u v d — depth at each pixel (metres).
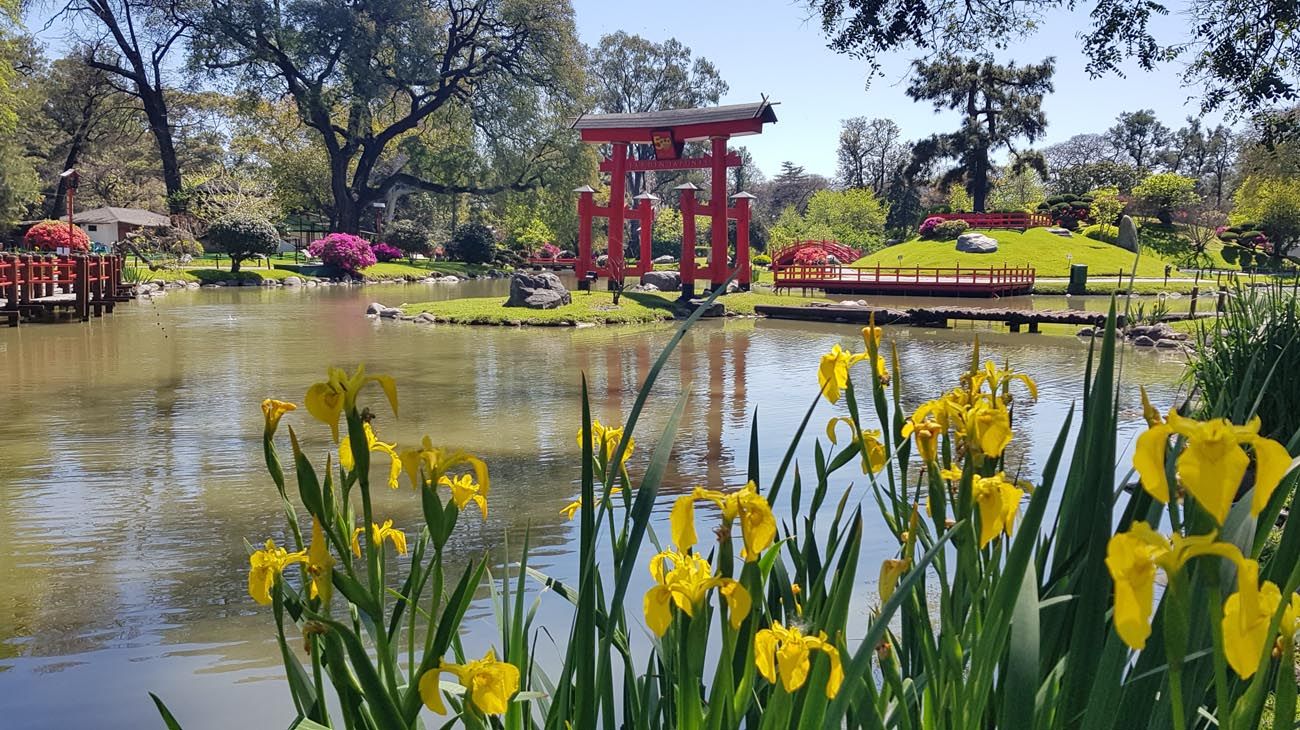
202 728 3.15
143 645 3.82
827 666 1.08
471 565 1.12
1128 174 67.81
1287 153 32.84
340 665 1.10
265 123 44.28
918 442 1.25
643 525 1.12
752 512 1.06
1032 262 46.38
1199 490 0.67
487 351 15.41
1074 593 1.24
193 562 4.85
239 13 38.28
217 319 20.67
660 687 1.69
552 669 3.36
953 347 17.09
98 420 8.91
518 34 41.47
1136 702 1.10
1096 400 1.15
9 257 18.25
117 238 42.31
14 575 4.63
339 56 40.09
